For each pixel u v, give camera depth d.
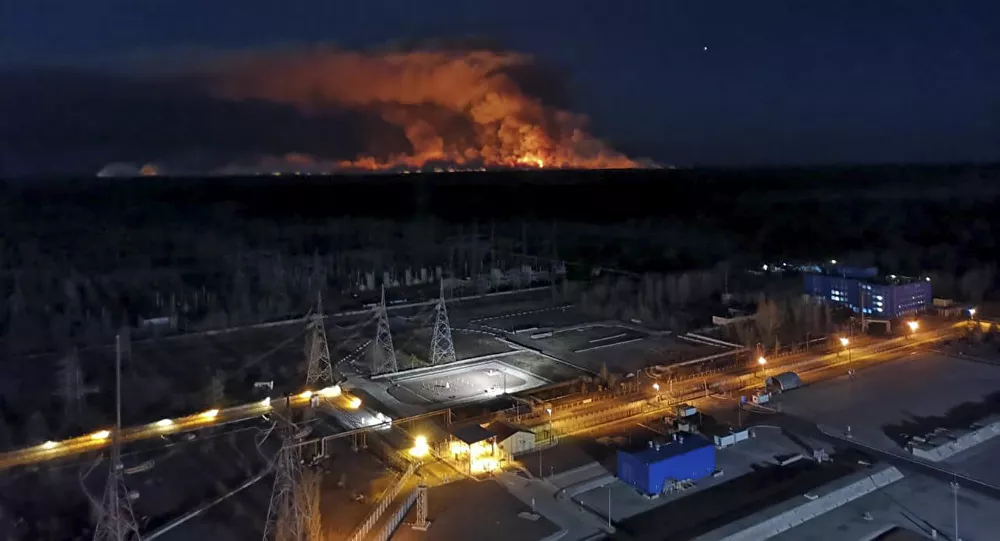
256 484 35.59
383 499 33.66
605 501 33.81
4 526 31.44
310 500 29.94
